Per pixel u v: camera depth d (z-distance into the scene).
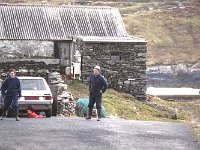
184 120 27.61
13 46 33.88
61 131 14.84
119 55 31.58
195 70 81.88
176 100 44.38
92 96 18.14
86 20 35.66
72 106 22.02
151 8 115.88
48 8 36.06
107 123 17.25
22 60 32.69
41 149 12.26
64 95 22.78
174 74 80.62
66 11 36.12
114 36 34.75
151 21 107.94
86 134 14.50
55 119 17.97
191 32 104.56
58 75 28.45
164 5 116.62
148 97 33.97
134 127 16.55
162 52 95.62
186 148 13.23
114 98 28.48
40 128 15.30
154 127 16.89
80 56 31.16
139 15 110.62
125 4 119.75
